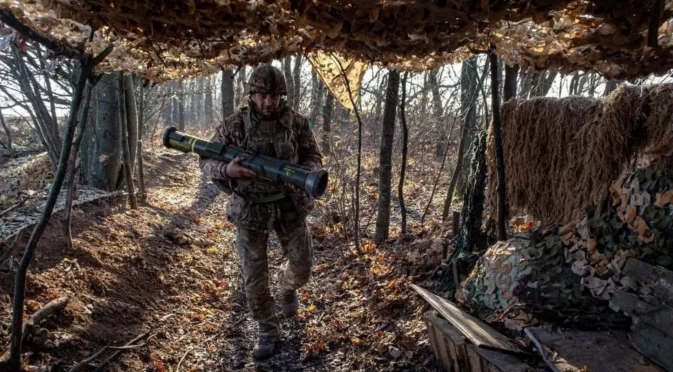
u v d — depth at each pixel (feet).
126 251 12.10
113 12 4.65
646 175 7.10
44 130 12.20
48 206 5.04
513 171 9.51
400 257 12.43
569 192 8.39
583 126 8.04
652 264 6.68
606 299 7.01
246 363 8.91
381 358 8.41
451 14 4.58
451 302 8.89
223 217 21.40
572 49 6.31
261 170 7.51
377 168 25.90
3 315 7.55
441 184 25.07
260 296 8.87
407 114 25.76
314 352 9.03
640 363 5.90
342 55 7.50
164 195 23.91
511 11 4.54
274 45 7.23
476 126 21.02
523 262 8.06
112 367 7.78
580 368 5.80
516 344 6.79
